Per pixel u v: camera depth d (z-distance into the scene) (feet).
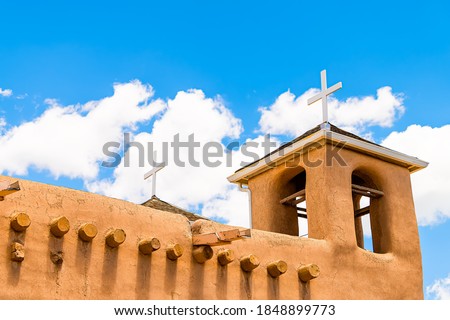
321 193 44.19
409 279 45.32
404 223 47.24
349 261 42.60
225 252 36.06
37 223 30.25
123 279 32.37
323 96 47.65
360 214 49.57
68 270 30.60
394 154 48.16
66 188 31.96
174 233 35.29
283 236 40.19
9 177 30.22
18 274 29.01
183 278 34.65
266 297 37.63
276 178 48.52
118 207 33.50
